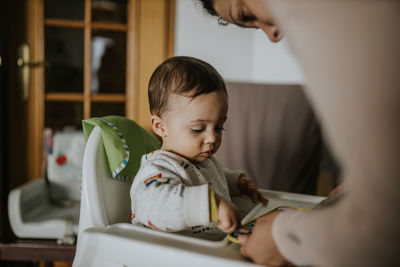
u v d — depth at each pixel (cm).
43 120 163
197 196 47
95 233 48
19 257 104
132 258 45
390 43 23
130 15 170
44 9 160
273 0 28
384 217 25
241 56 201
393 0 24
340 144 26
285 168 131
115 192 63
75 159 134
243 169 134
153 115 68
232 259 41
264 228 39
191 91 61
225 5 41
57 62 164
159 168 57
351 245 28
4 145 158
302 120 130
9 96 159
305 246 32
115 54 171
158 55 173
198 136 63
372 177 25
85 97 167
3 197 157
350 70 24
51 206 134
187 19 180
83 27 164
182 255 42
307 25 25
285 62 188
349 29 24
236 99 135
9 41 157
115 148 63
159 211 49
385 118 23
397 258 27
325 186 168
